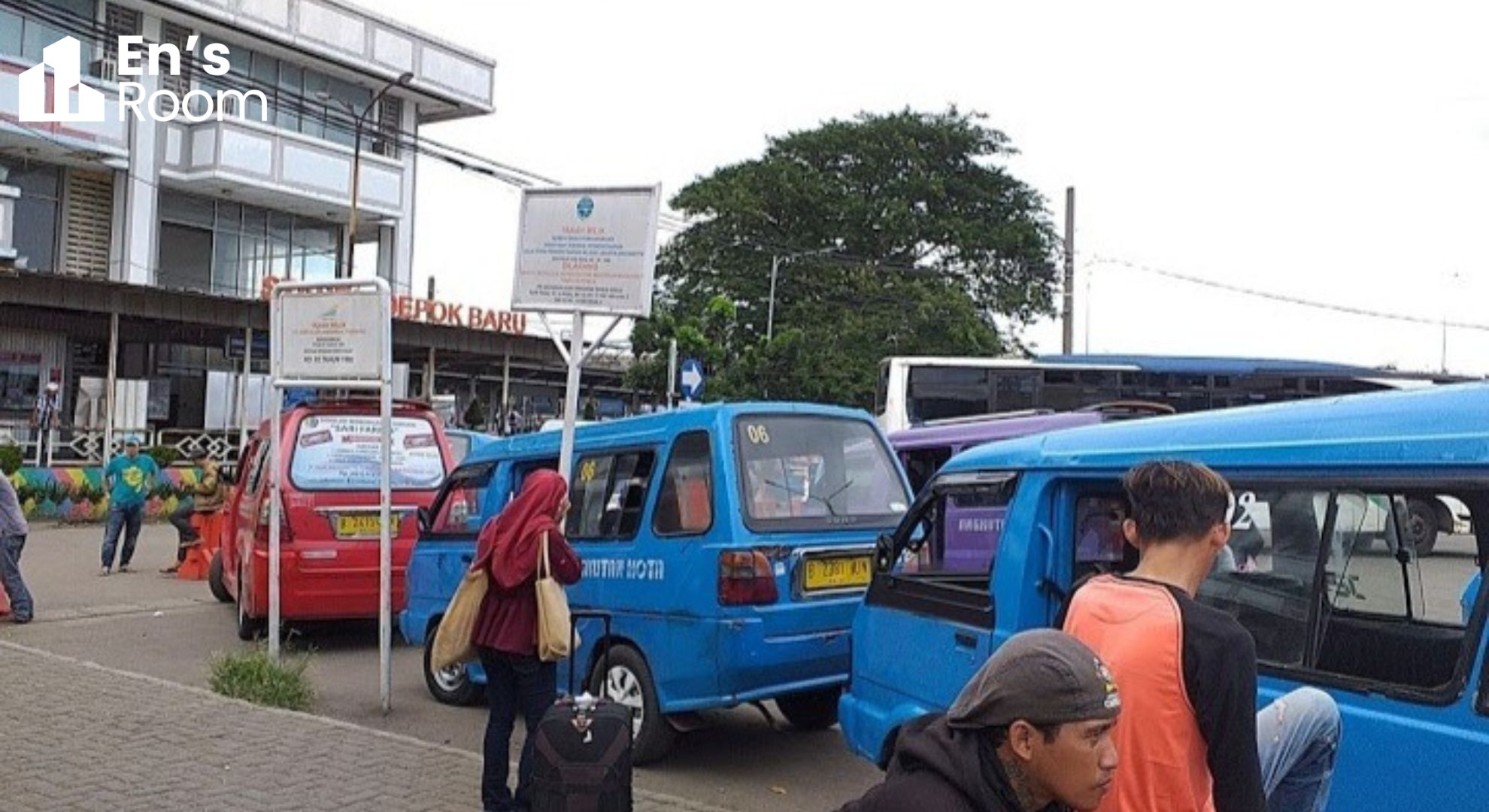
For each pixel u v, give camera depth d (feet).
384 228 112.68
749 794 22.98
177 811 20.21
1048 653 7.91
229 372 97.35
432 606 30.53
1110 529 16.89
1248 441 14.48
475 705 29.78
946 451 43.21
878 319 123.65
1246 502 14.51
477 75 117.19
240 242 103.65
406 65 110.63
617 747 16.39
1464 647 12.10
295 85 105.40
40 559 57.77
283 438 36.35
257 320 85.15
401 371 101.09
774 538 23.44
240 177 96.73
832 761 25.26
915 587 19.52
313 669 34.27
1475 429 12.24
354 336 28.58
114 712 26.45
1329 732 11.72
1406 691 12.51
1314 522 13.80
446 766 23.00
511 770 23.09
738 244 133.90
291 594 35.47
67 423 90.17
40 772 22.17
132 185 93.35
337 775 22.29
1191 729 9.86
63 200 92.02
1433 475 12.50
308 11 102.83
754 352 111.55
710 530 23.43
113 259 93.35
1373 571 13.26
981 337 123.44
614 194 25.88
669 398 73.56
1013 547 17.26
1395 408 13.29
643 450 25.58
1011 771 7.91
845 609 23.99
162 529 73.00
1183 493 10.66
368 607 36.35
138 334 93.25
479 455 30.66
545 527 19.95
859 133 142.00
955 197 142.31
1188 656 9.85
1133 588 10.44
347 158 105.09
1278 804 11.73
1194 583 10.75
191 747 23.88
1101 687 7.84
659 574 24.20
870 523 25.07
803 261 131.75
